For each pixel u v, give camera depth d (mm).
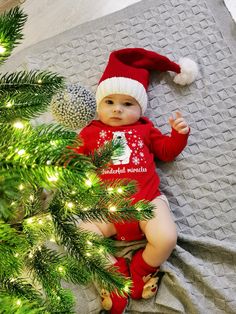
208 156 1256
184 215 1202
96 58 1402
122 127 1203
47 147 484
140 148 1168
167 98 1335
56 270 672
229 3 1439
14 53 1519
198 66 1355
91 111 1193
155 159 1274
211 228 1181
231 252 1125
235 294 1083
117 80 1208
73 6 1570
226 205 1199
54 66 1403
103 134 1188
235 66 1344
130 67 1259
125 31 1427
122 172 1126
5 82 592
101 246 698
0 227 511
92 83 1371
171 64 1303
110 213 650
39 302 625
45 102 615
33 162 473
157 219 1065
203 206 1205
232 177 1224
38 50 1438
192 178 1238
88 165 486
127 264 1124
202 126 1291
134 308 1083
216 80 1335
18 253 584
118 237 1134
